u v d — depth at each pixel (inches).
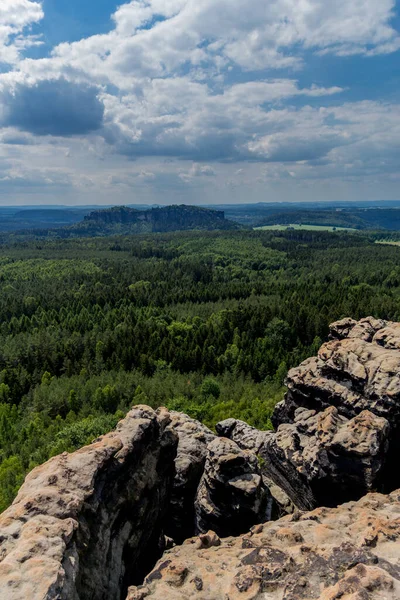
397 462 1341.0
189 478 1541.6
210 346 4776.1
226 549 933.2
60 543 756.6
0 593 637.9
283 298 7116.1
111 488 1060.5
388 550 773.3
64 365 4473.4
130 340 4867.1
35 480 960.9
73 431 2652.6
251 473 1290.6
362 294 6668.3
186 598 753.6
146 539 1229.7
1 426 3093.0
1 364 4552.2
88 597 788.0
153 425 1353.3
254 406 3132.4
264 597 719.1
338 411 1504.7
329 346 1721.2
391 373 1414.9
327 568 741.9
